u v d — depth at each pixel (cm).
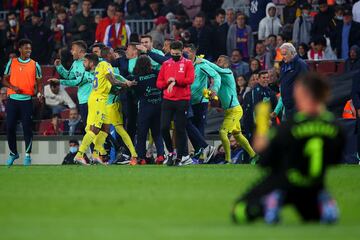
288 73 5550
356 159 6319
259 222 2673
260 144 2572
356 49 6944
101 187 3972
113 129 6444
